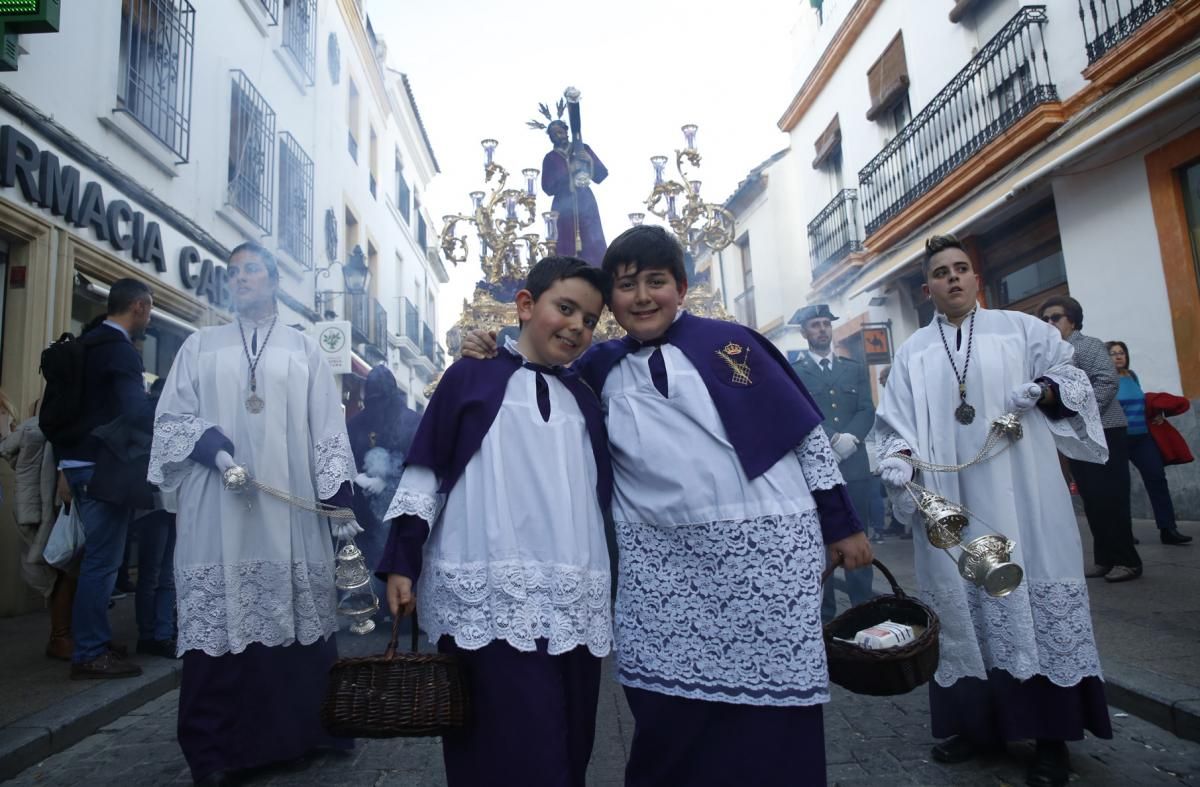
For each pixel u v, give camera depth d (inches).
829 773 112.0
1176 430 263.4
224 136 364.5
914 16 456.1
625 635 83.5
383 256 743.7
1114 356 264.2
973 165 385.7
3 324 225.3
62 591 176.4
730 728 77.2
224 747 111.5
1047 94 344.2
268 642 115.0
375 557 215.3
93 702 141.2
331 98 549.3
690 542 79.8
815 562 78.9
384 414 221.8
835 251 559.2
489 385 84.9
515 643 76.4
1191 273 295.1
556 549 79.6
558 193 332.8
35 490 177.0
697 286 321.7
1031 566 107.2
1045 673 104.1
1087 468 210.2
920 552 112.0
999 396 110.9
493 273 320.5
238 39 385.4
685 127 323.0
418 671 74.9
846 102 550.6
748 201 729.6
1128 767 108.7
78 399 162.4
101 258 259.3
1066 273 354.0
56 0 200.5
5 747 118.7
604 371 90.0
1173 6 272.1
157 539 182.9
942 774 109.5
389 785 112.2
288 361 125.0
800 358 225.1
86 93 257.0
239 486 112.7
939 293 118.0
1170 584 196.9
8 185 215.6
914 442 115.1
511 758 74.1
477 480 82.8
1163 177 303.4
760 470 78.6
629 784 82.7
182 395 121.3
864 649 79.7
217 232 356.8
